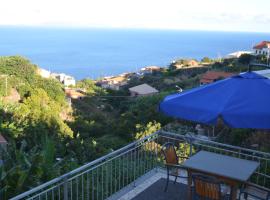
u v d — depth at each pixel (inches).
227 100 144.6
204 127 670.5
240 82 157.8
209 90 157.9
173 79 2746.1
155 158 251.6
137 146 231.8
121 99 2310.5
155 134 251.1
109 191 231.5
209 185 166.7
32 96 1476.4
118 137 994.7
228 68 2255.2
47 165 257.8
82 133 1229.7
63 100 1937.7
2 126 684.7
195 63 3417.8
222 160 195.8
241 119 134.7
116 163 221.6
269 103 141.9
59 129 948.6
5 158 314.0
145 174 241.6
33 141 664.4
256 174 217.3
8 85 1685.5
